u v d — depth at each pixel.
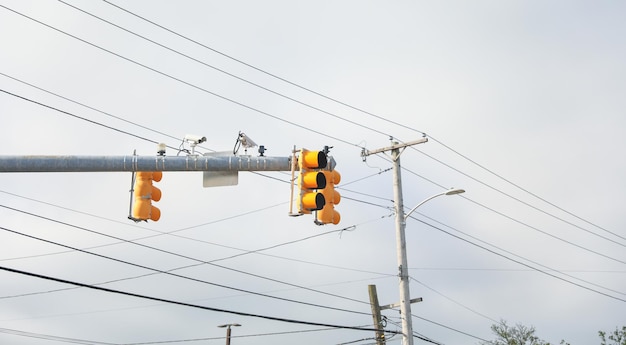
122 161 13.82
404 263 27.83
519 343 52.19
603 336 51.47
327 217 14.10
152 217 14.09
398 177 28.52
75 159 13.69
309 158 14.16
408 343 27.20
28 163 13.52
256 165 14.27
